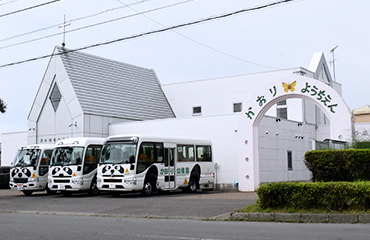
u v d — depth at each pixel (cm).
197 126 2950
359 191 1205
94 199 2064
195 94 3859
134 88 3766
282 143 2964
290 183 1291
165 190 2402
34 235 1005
